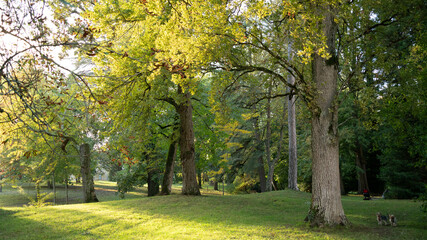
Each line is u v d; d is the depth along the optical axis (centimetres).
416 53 1232
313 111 1113
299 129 3453
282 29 1150
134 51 1289
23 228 1092
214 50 998
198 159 2520
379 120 1259
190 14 988
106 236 984
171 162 2119
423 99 1155
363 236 938
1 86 446
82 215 1308
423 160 1238
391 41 1209
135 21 1326
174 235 965
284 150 3334
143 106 1588
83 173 1967
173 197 1795
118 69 1242
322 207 1096
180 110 1903
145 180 2731
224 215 1332
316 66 1154
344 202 1873
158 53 760
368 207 1630
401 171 2302
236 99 2231
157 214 1341
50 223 1167
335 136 1114
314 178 1130
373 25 1223
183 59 980
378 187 3341
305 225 1109
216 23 974
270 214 1397
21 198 3152
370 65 1162
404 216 1350
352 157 3061
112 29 1230
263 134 2947
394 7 1132
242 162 3161
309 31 923
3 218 1252
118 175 2475
